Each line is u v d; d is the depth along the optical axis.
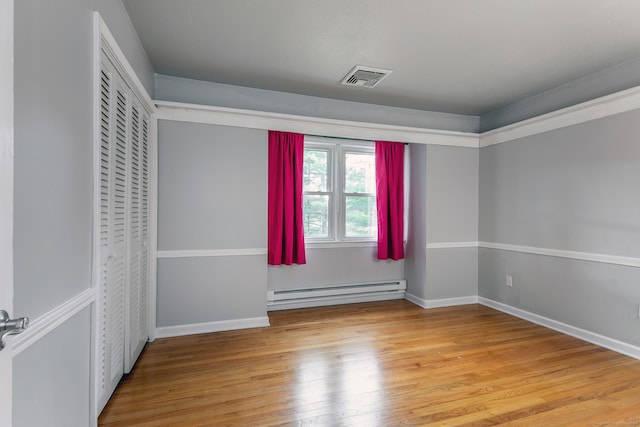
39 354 1.02
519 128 3.49
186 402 1.89
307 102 3.49
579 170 2.90
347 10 2.03
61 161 1.16
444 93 3.42
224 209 3.05
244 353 2.56
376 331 3.05
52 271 1.09
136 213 2.33
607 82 2.80
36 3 0.99
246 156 3.13
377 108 3.78
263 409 1.83
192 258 2.96
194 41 2.42
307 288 3.84
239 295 3.11
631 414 1.79
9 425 0.71
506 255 3.66
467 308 3.82
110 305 1.81
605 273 2.70
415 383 2.12
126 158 2.05
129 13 2.07
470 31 2.26
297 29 2.26
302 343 2.76
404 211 4.24
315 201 3.97
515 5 1.96
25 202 0.94
